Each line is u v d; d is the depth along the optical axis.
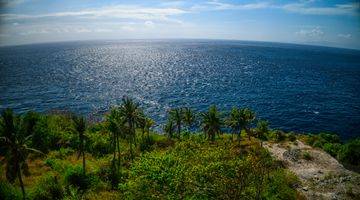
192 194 35.56
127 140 95.81
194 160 40.94
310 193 58.25
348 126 141.00
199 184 35.97
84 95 193.50
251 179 39.75
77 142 89.69
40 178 65.12
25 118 92.50
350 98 196.62
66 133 95.19
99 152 85.94
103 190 60.25
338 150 86.94
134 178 42.38
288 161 76.44
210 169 36.78
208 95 196.00
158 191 36.81
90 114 150.38
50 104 170.50
